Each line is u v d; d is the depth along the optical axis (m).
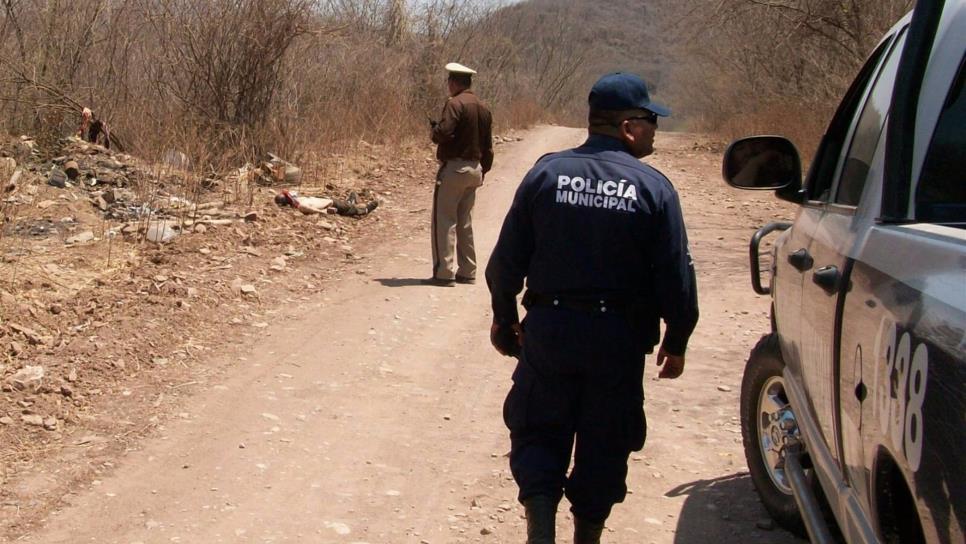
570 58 47.16
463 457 5.09
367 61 16.66
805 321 3.55
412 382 6.14
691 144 23.62
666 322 3.50
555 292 3.44
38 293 6.92
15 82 11.16
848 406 2.87
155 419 5.35
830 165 4.02
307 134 13.09
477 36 23.91
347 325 7.17
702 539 4.25
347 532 4.30
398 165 14.45
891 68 3.44
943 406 2.03
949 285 2.14
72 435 5.10
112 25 12.25
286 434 5.27
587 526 3.59
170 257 8.22
